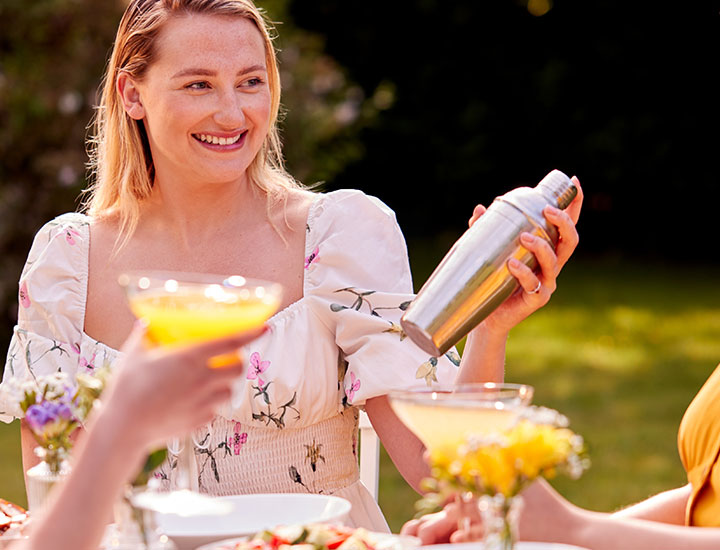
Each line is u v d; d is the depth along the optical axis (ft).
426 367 6.86
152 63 7.02
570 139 43.06
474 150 43.60
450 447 4.18
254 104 7.03
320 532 4.54
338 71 27.07
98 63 22.13
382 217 7.53
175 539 4.91
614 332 29.81
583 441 4.08
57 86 21.93
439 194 44.70
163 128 7.05
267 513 5.40
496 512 3.95
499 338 5.82
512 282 5.33
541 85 42.65
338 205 7.47
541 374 25.27
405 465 6.83
